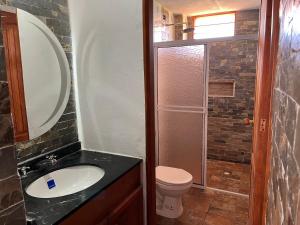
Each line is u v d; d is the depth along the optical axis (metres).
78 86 1.73
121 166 1.49
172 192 2.15
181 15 3.41
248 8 3.16
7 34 1.19
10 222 0.67
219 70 3.31
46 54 1.42
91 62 1.65
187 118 2.64
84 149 1.81
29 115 1.33
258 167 1.31
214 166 3.35
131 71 1.54
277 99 0.77
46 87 1.42
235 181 2.90
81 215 1.09
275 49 1.01
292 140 0.44
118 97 1.62
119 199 1.39
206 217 2.22
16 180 0.67
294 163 0.41
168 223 2.15
